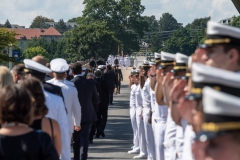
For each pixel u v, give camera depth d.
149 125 24.77
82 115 24.55
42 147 10.19
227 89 5.81
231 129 5.48
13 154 10.09
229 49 8.76
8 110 10.09
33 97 12.16
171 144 15.70
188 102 7.82
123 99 79.75
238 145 5.51
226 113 5.42
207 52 8.92
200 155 5.66
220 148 5.56
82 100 24.89
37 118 12.32
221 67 8.88
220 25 8.77
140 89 27.53
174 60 15.37
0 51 48.78
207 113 5.55
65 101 19.81
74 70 25.47
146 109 24.75
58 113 14.55
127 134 39.28
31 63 15.57
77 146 24.89
